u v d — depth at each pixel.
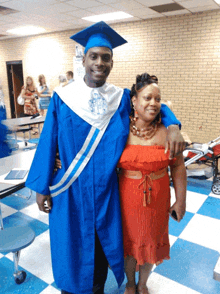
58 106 1.46
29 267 2.37
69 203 1.51
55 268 1.64
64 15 5.80
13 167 2.89
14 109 10.36
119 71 6.75
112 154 1.44
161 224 1.63
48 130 1.46
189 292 2.09
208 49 5.32
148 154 1.43
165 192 1.59
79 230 1.56
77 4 4.95
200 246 2.70
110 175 1.45
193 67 5.59
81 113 1.42
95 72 1.36
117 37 1.42
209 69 5.40
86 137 1.43
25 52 8.85
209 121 5.62
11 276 2.26
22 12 5.57
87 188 1.47
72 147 1.44
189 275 2.29
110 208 1.53
